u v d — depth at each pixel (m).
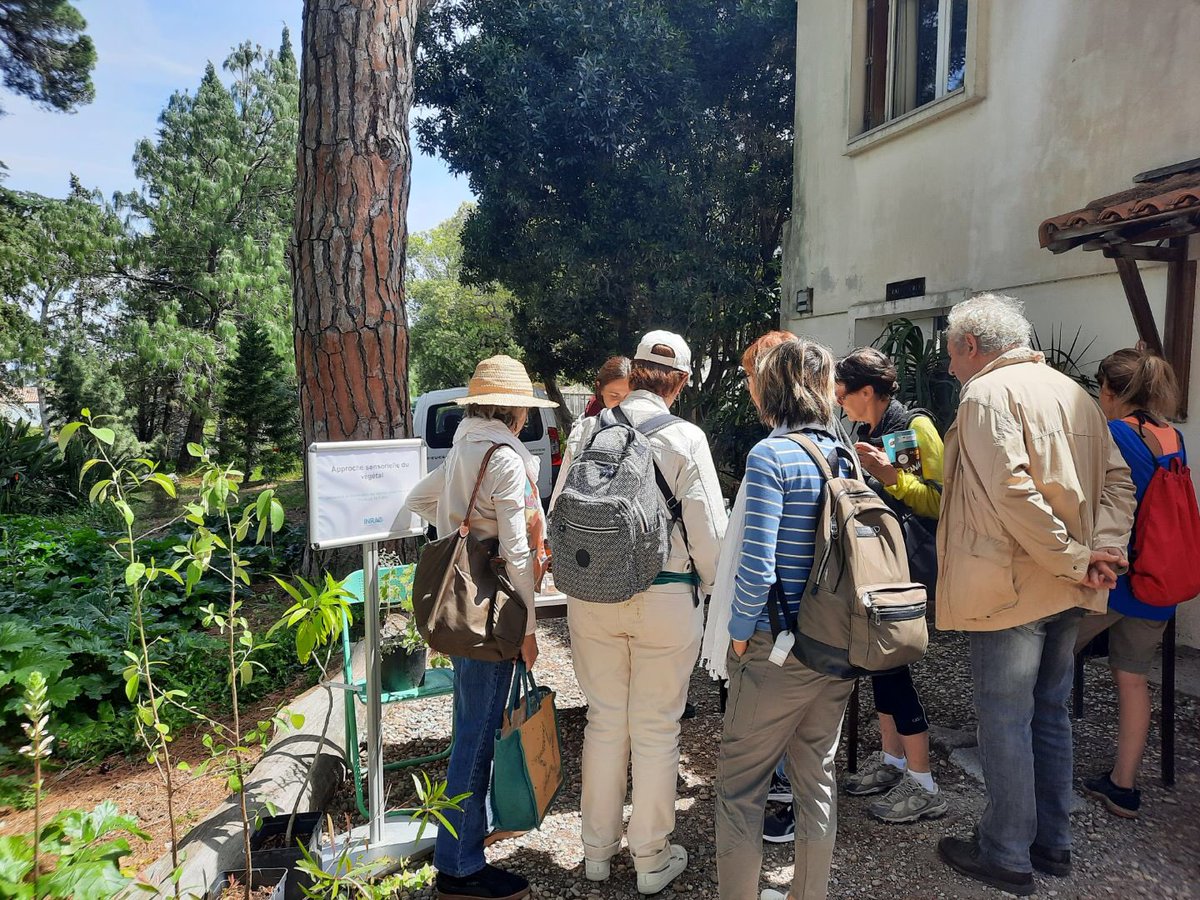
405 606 3.03
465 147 10.34
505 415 2.48
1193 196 3.51
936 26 6.68
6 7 13.13
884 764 2.99
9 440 11.09
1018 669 2.32
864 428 3.20
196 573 1.93
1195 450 4.43
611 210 10.13
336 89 4.43
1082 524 2.21
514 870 2.57
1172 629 2.96
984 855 2.44
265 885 2.19
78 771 3.13
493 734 2.37
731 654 2.16
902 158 6.79
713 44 10.23
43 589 4.80
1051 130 5.38
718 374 10.97
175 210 24.08
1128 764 2.79
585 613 2.38
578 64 9.44
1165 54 4.64
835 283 7.76
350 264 4.50
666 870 2.44
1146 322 4.30
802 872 2.12
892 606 1.92
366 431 4.62
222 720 3.52
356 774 2.67
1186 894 2.38
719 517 2.30
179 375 23.33
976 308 2.46
